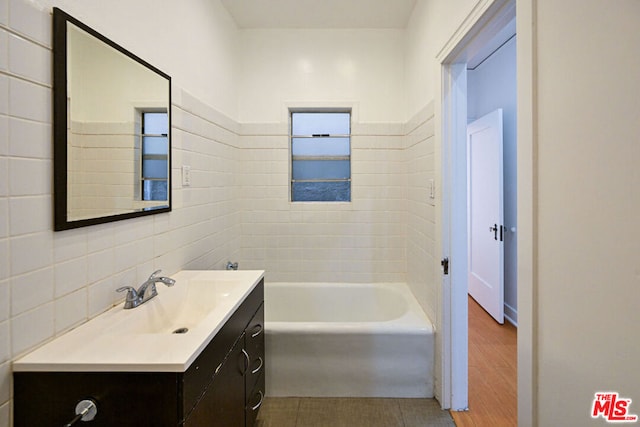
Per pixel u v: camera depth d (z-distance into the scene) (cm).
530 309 93
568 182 79
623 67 64
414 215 243
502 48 311
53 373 83
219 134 230
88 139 107
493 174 301
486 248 317
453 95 179
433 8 191
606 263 69
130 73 128
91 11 109
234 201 267
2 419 81
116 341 94
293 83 277
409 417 178
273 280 284
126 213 126
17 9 83
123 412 84
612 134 67
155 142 147
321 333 195
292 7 242
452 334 182
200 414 95
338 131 290
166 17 157
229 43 250
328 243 283
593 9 71
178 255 171
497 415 179
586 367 75
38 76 89
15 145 83
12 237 82
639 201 61
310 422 175
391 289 264
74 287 102
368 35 274
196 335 99
